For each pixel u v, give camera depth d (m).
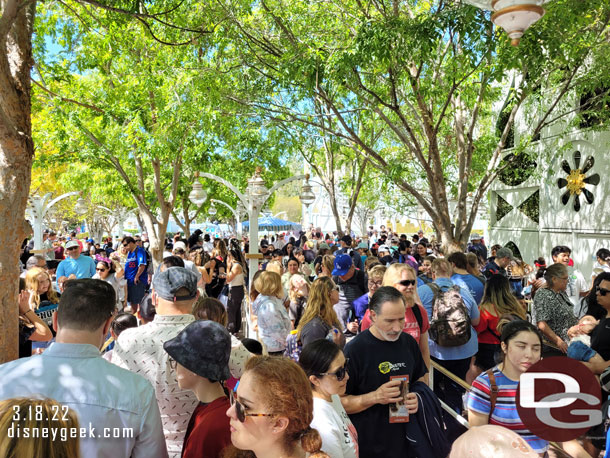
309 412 2.15
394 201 26.28
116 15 6.85
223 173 25.11
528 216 19.98
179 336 2.76
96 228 46.84
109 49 12.88
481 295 6.74
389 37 8.91
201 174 11.25
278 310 6.55
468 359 5.65
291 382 2.13
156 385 3.14
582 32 11.06
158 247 15.77
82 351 2.57
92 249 19.30
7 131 3.78
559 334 5.91
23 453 1.60
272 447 2.10
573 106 15.11
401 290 4.54
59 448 1.67
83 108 14.55
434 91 11.58
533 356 3.25
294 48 11.23
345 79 10.09
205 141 14.73
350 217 22.33
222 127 14.15
